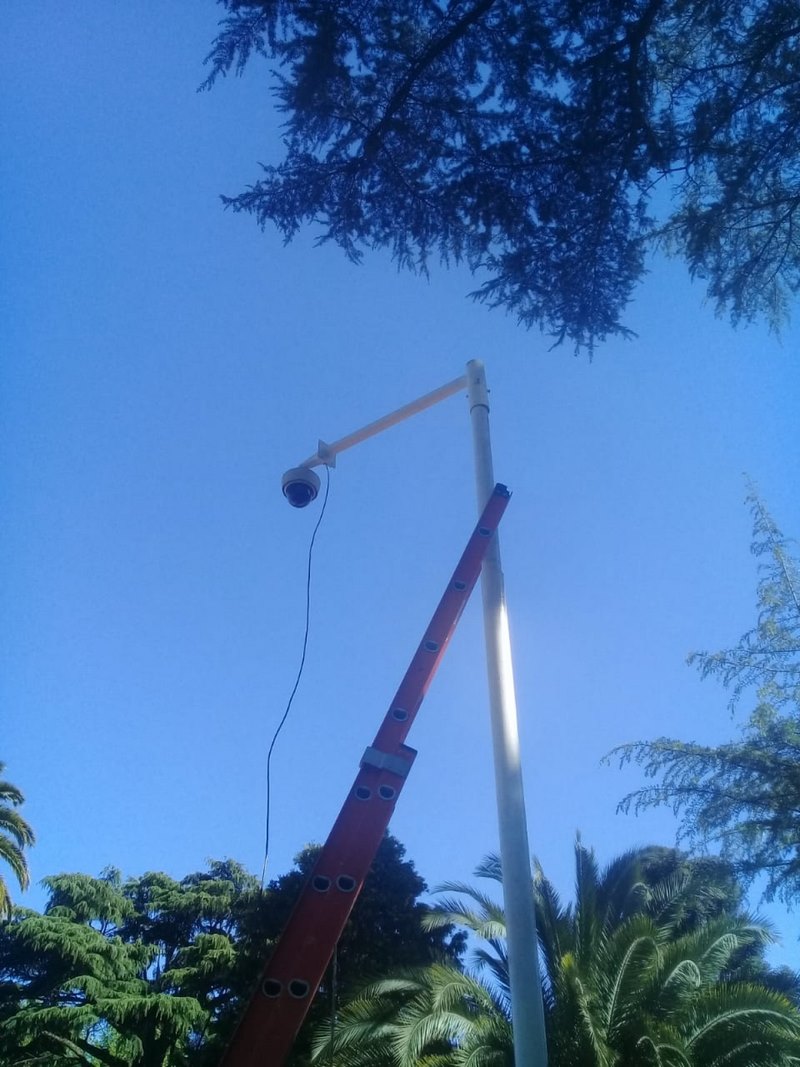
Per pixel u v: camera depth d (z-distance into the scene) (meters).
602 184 7.94
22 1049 28.62
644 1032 10.42
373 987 12.80
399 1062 10.73
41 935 30.55
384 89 7.67
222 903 34.94
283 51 7.36
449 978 11.84
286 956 3.77
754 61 7.55
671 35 7.70
